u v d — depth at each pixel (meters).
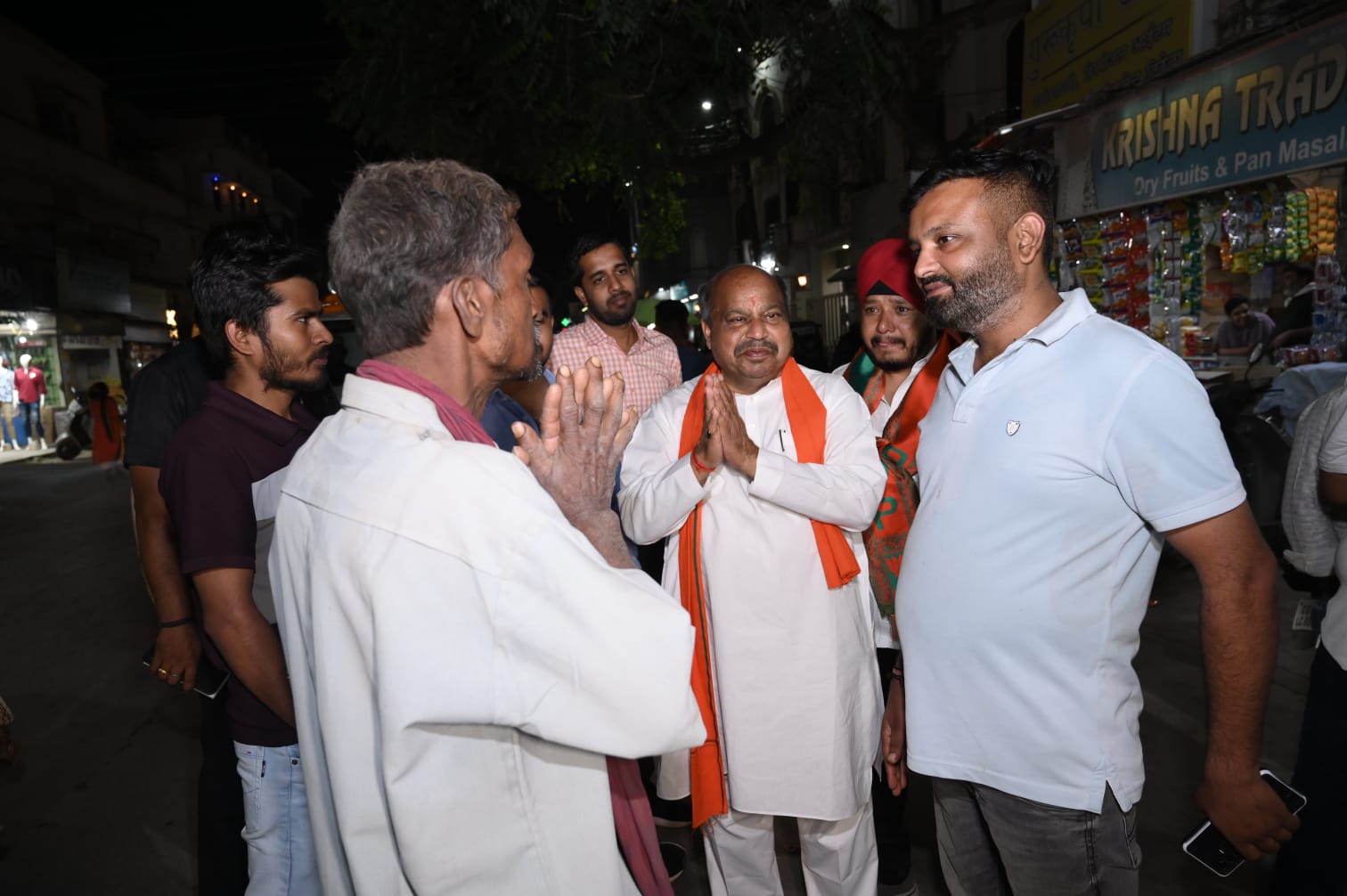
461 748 1.01
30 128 18.45
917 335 2.67
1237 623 1.42
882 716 2.34
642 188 10.38
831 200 19.06
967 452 1.63
